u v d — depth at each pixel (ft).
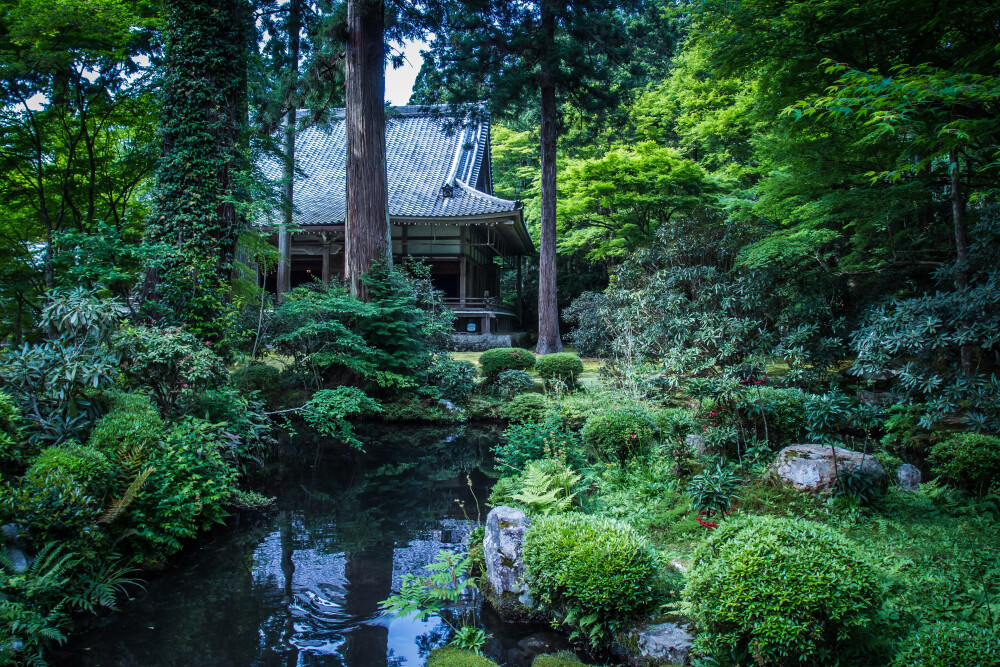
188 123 28.40
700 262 34.99
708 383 20.24
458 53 53.93
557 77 56.03
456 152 75.82
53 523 13.10
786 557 9.12
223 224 29.07
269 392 36.81
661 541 14.92
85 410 17.48
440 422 36.68
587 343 53.57
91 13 29.86
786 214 36.68
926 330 20.44
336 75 50.80
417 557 16.87
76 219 37.83
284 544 17.81
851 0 20.30
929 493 16.83
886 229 34.58
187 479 17.29
